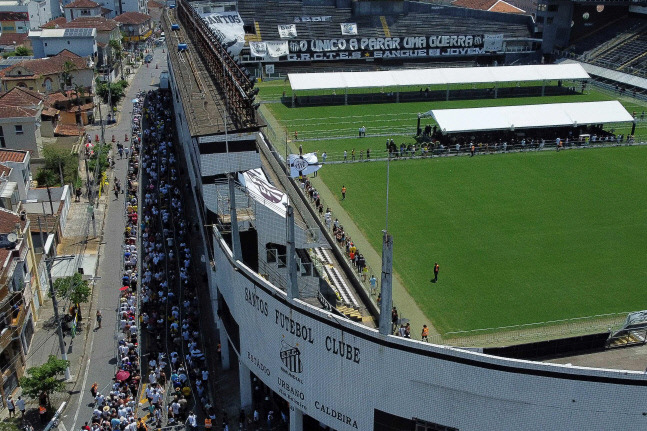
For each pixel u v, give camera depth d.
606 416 34.31
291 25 169.12
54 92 130.38
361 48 166.62
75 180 92.94
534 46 176.00
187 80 85.19
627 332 44.41
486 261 67.75
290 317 41.84
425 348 36.16
